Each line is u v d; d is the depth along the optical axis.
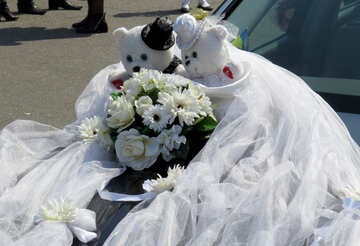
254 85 1.93
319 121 1.82
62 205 1.62
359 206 1.54
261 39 2.61
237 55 2.14
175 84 1.83
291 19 2.66
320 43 2.47
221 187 1.59
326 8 2.62
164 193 1.60
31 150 2.06
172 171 1.68
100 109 2.13
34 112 4.67
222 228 1.50
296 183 1.61
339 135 1.84
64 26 7.37
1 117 4.57
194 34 1.93
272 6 2.78
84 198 1.70
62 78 5.47
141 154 1.78
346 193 1.60
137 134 1.77
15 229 1.62
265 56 2.50
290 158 1.71
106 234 1.55
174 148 1.76
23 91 5.13
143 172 1.81
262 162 1.70
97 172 1.79
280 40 2.57
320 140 1.76
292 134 1.76
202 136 1.82
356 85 2.22
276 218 1.50
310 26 2.57
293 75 2.11
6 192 1.76
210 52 1.94
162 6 8.34
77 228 1.56
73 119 4.53
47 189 1.78
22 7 7.93
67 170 1.85
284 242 1.45
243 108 1.86
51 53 6.25
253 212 1.51
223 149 1.74
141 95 1.83
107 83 2.15
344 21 2.53
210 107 1.83
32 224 1.62
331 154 1.72
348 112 2.11
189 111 1.75
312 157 1.67
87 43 6.62
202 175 1.63
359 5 2.57
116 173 1.79
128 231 1.49
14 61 5.97
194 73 2.02
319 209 1.53
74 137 2.11
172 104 1.74
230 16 2.83
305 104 1.88
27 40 6.74
